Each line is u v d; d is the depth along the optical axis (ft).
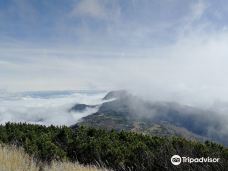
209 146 38.09
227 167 32.27
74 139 48.65
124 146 45.83
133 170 39.73
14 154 31.55
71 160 42.29
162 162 35.35
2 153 31.01
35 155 39.04
